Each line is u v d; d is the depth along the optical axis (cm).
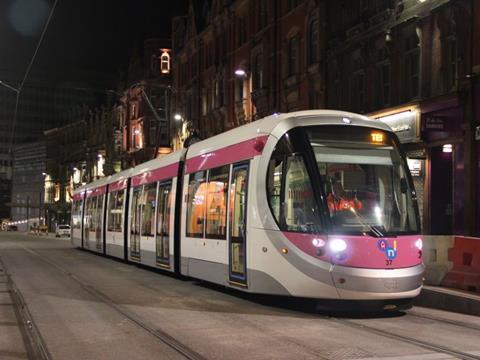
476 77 1777
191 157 1504
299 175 1045
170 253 1580
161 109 5522
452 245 1216
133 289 1385
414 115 2011
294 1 2995
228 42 3831
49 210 9544
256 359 709
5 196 12519
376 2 2292
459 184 1867
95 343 809
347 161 1054
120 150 6388
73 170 8462
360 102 2412
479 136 1748
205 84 4256
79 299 1218
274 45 3156
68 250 3153
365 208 1033
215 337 838
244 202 1164
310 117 1089
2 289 1397
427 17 1997
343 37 2511
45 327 921
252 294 1277
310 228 1014
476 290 1128
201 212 1384
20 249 3272
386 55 2228
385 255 996
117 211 2247
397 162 1096
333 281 983
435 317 1022
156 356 733
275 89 3148
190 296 1265
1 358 730
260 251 1095
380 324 948
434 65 1972
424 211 1988
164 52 5662
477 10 1786
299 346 777
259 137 1153
